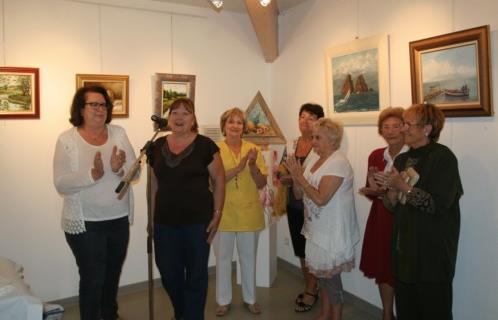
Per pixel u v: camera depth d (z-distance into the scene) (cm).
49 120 327
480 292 237
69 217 238
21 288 203
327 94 349
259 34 393
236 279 386
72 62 333
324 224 246
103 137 252
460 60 238
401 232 209
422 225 201
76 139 242
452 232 202
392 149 257
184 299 245
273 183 345
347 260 248
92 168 228
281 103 421
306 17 377
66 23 329
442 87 249
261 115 361
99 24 343
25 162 320
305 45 380
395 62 288
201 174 238
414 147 212
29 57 317
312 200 244
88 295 244
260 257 367
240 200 297
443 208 195
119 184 229
